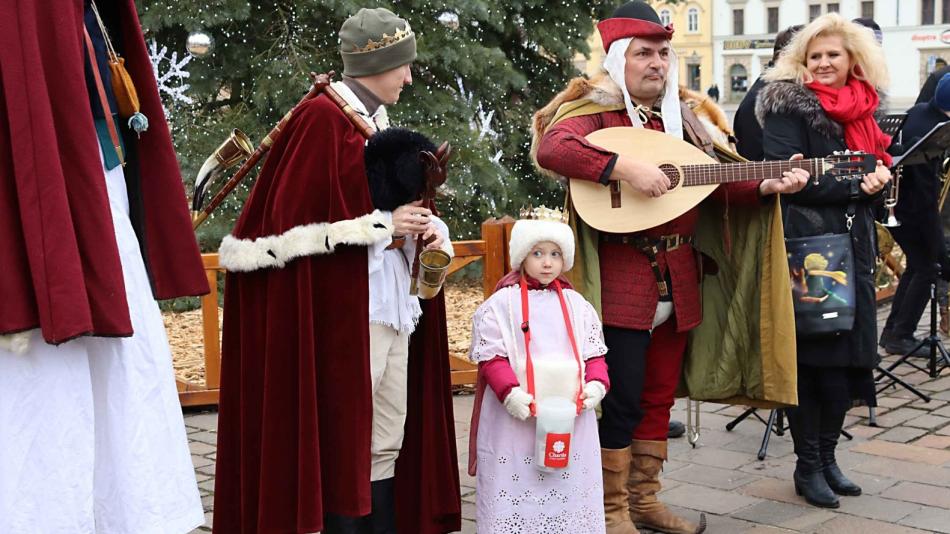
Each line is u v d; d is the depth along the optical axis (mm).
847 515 3875
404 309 3021
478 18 8609
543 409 3033
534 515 3148
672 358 3713
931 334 6098
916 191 5914
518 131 9609
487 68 8836
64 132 2205
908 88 44938
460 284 9656
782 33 4535
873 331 3951
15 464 2197
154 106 2518
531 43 9641
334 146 2861
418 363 3203
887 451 4695
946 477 4305
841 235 3863
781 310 3668
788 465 4527
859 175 3498
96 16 2404
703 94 3828
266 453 2910
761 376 3775
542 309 3236
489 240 5508
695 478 4367
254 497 3000
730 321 3775
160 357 2467
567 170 3432
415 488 3229
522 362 3160
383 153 2873
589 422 3217
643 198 3434
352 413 2891
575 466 3166
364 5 8094
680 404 5633
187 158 8109
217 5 7762
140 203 2508
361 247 2881
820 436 4102
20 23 2137
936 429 5055
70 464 2246
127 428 2359
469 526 3812
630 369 3504
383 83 3086
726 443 4887
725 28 49875
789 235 3895
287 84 8109
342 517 2949
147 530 2367
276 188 2912
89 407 2281
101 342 2354
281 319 2900
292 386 2914
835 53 3861
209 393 5484
